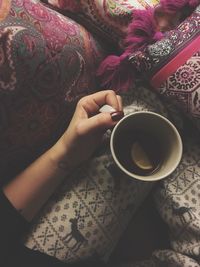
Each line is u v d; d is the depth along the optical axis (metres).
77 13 0.37
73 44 0.34
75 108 0.35
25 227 0.35
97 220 0.34
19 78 0.29
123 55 0.35
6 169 0.34
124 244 0.41
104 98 0.33
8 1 0.30
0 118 0.30
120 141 0.33
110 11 0.36
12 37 0.28
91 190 0.34
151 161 0.33
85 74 0.35
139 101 0.38
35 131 0.33
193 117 0.35
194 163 0.38
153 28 0.35
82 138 0.32
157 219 0.41
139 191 0.37
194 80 0.33
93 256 0.35
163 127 0.32
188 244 0.37
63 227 0.34
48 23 0.32
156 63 0.34
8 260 0.35
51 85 0.32
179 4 0.35
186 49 0.33
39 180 0.33
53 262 0.34
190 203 0.36
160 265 0.38
